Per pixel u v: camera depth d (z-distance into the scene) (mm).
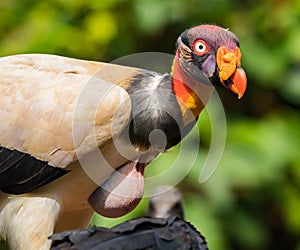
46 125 9219
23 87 9320
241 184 13930
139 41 14453
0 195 9445
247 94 14789
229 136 14234
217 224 13633
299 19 14773
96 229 7117
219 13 14625
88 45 14398
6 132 9266
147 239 7043
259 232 14336
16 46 14180
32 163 9289
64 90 9273
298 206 14438
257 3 14891
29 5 14609
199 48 9188
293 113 14836
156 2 14391
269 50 14648
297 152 14359
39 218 9250
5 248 9641
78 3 14469
